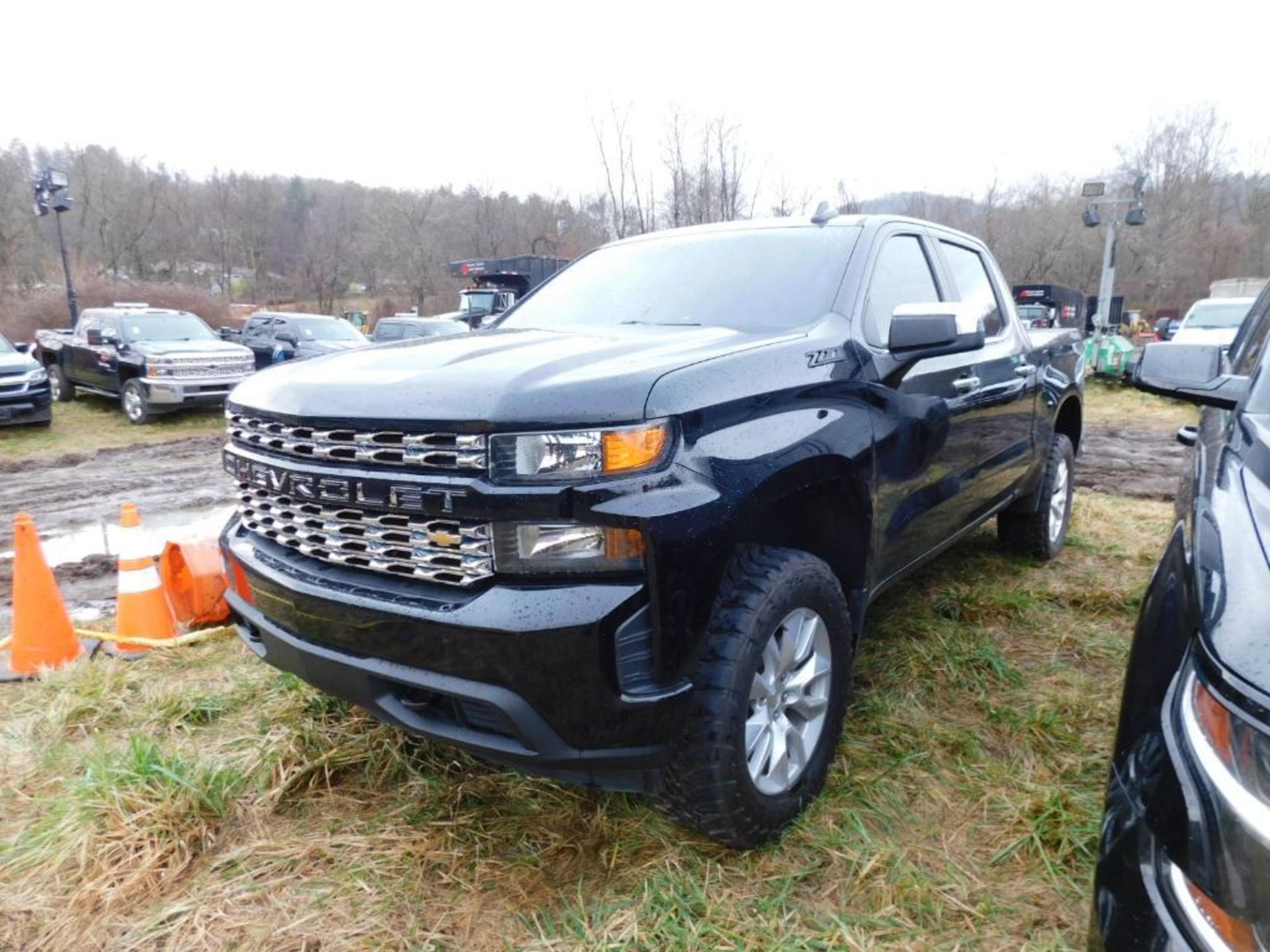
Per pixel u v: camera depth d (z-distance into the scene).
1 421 11.55
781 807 2.33
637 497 1.93
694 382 2.10
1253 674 1.24
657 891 2.16
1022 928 2.05
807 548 2.52
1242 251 39.72
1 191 37.25
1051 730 2.89
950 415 3.21
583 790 2.60
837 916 2.08
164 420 13.08
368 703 2.19
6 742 2.96
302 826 2.50
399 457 2.06
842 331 2.73
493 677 1.93
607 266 3.55
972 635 3.66
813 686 2.47
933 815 2.47
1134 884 1.34
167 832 2.40
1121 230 36.94
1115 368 15.23
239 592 2.64
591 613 1.89
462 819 2.47
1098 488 7.41
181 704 3.15
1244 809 1.18
